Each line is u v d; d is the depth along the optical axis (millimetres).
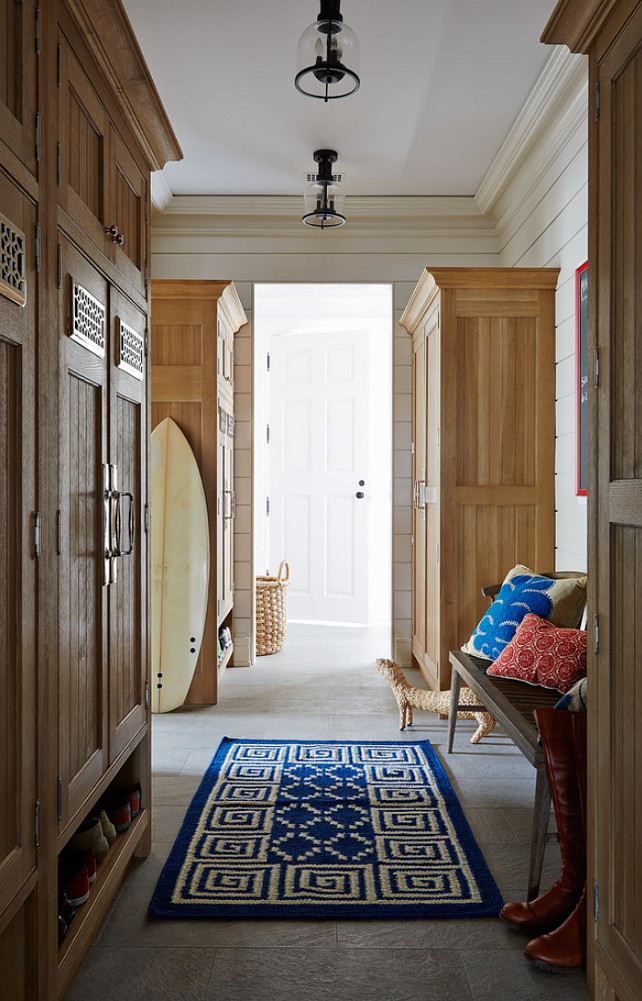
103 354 1893
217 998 1689
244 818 2605
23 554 1383
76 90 1680
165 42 3137
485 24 3012
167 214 4906
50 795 1526
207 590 4055
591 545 1744
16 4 1369
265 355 6859
